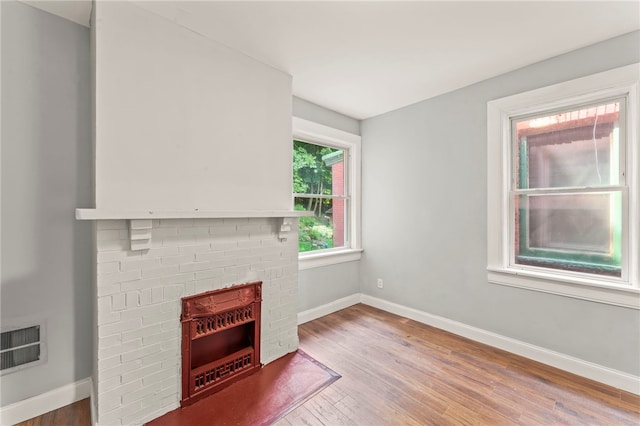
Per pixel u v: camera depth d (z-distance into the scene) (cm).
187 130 176
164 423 158
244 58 204
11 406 154
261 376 201
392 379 197
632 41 180
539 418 160
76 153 172
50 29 164
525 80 224
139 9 158
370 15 165
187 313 173
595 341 196
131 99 155
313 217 321
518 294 231
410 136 304
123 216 141
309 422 158
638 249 183
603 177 202
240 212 185
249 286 205
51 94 165
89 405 171
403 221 312
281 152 229
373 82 252
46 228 164
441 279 280
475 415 162
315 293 308
